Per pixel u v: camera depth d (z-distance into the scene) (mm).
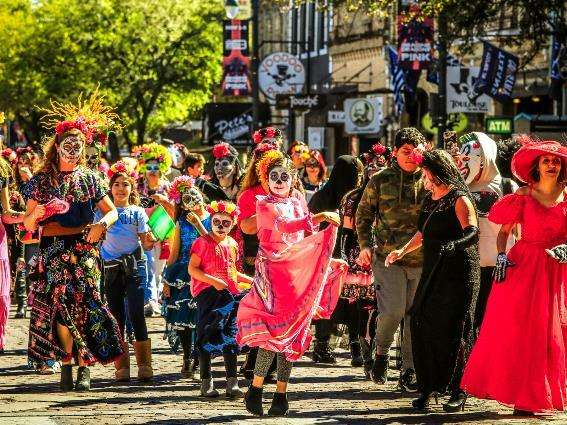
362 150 84438
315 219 19781
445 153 20750
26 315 37688
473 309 20734
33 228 22312
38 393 22484
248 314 19531
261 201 19922
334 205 27156
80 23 99500
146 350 24297
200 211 23953
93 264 22688
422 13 50812
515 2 52125
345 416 19797
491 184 23781
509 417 19953
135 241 24547
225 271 22047
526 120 48781
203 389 22125
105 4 99000
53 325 22641
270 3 116250
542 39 53469
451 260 20547
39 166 22688
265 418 19469
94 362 22734
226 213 22062
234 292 22047
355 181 27000
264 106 82188
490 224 23500
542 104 66500
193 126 114750
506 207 20469
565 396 20188
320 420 19344
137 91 99625
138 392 22703
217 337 21953
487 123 52562
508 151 25188
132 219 24594
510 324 20188
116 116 23734
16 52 102000
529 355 20031
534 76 64812
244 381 24156
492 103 68312
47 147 22469
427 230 20719
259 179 21828
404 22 52750
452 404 20500
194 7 100562
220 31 101188
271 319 19453
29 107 104250
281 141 27547
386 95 81875
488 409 20875
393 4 56062
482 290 23641
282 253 19609
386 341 23266
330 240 19766
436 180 20672
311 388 23391
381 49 83938
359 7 56125
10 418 18891
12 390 22922
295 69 77125
